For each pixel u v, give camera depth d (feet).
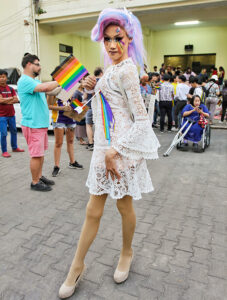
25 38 46.06
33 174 12.76
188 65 49.96
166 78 27.14
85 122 22.12
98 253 8.15
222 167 16.33
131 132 5.67
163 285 6.89
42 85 11.30
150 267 7.54
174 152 20.08
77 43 56.90
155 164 17.01
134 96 5.62
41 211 10.83
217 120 33.76
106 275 7.26
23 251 8.27
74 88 7.21
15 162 17.58
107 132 6.00
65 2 42.14
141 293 6.64
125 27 5.70
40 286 6.90
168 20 38.78
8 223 9.89
